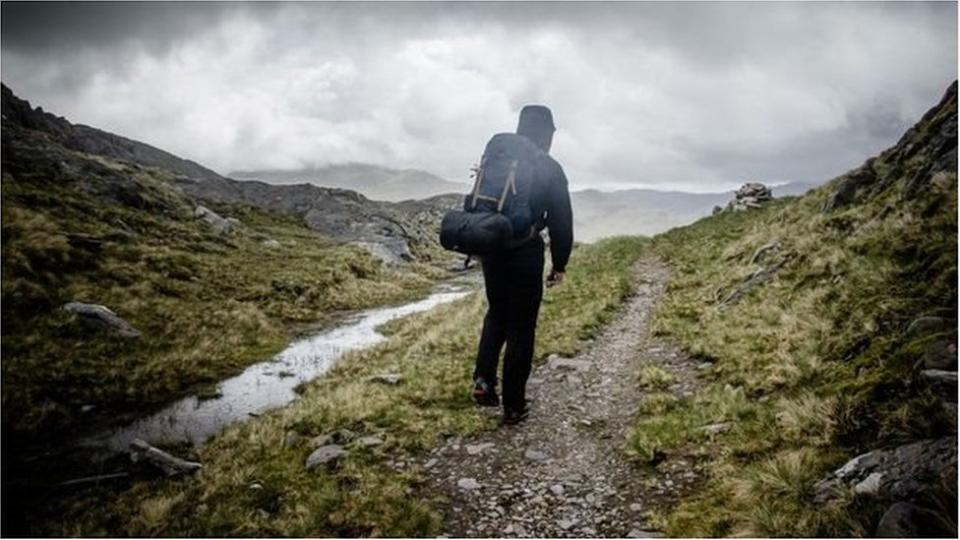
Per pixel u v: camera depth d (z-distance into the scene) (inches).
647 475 227.9
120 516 235.3
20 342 553.0
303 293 1216.8
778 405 256.2
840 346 292.0
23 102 2792.8
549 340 462.0
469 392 342.0
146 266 1037.8
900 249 370.9
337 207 3038.9
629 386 346.6
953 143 461.7
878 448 192.7
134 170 2519.7
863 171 656.4
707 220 1456.7
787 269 505.7
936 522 146.7
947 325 244.1
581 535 192.2
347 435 291.0
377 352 653.3
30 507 264.5
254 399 513.3
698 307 537.6
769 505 181.3
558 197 240.8
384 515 205.8
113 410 466.9
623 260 1003.9
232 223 2139.5
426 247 2810.0
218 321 836.6
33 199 1273.4
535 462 247.6
